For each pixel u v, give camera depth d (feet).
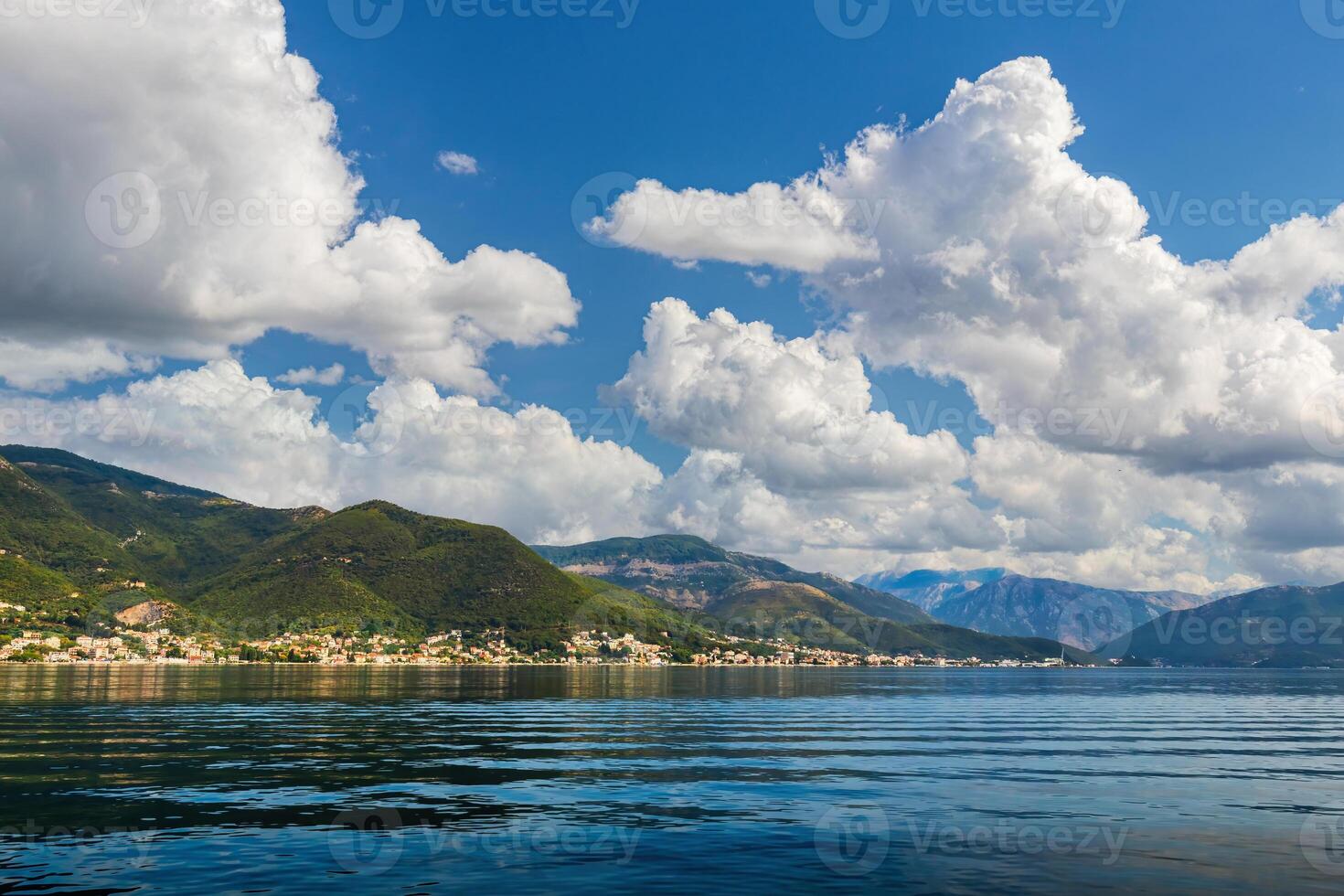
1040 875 111.04
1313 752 242.99
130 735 246.27
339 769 188.24
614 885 104.53
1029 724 332.80
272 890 101.14
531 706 402.52
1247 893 104.22
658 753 223.10
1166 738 280.31
